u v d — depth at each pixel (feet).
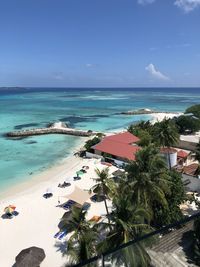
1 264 104.17
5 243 116.57
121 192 110.93
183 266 24.39
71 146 283.59
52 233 123.44
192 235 25.93
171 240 25.34
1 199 158.40
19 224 131.03
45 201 155.53
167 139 190.80
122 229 70.95
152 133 273.54
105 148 233.35
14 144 291.38
